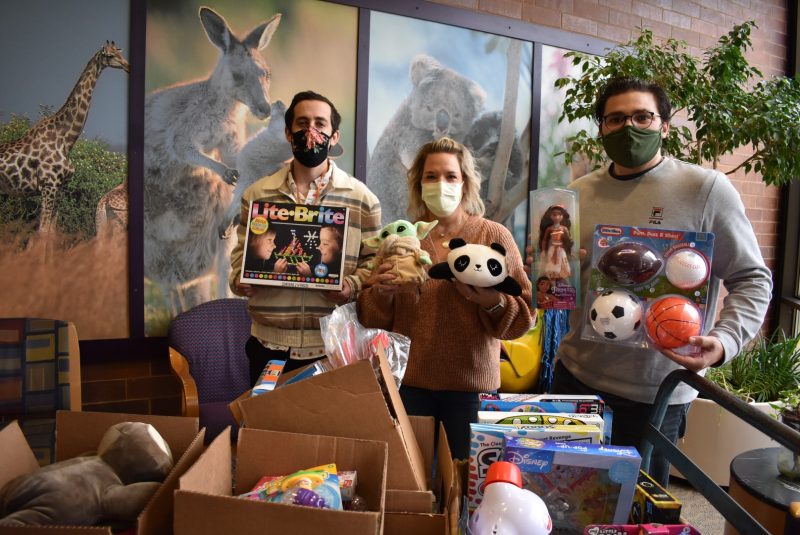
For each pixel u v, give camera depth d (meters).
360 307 1.58
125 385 2.50
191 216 2.55
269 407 0.95
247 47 2.59
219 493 0.86
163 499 0.76
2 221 2.22
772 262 4.43
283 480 0.83
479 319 1.57
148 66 2.42
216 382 2.49
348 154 2.86
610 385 1.43
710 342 1.12
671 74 2.80
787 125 2.82
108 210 2.40
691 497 2.60
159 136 2.46
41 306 2.31
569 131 3.48
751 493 1.59
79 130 2.32
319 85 2.76
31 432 1.32
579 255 1.39
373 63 2.87
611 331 1.21
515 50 3.24
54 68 2.27
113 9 2.34
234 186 2.63
